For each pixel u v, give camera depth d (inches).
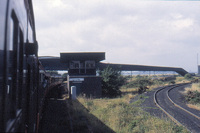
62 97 1049.5
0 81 64.8
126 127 426.6
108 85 1190.9
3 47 68.1
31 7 163.6
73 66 1259.8
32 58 167.9
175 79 2659.9
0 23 64.8
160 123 426.6
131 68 2524.6
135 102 778.2
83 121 449.1
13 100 86.8
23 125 117.2
